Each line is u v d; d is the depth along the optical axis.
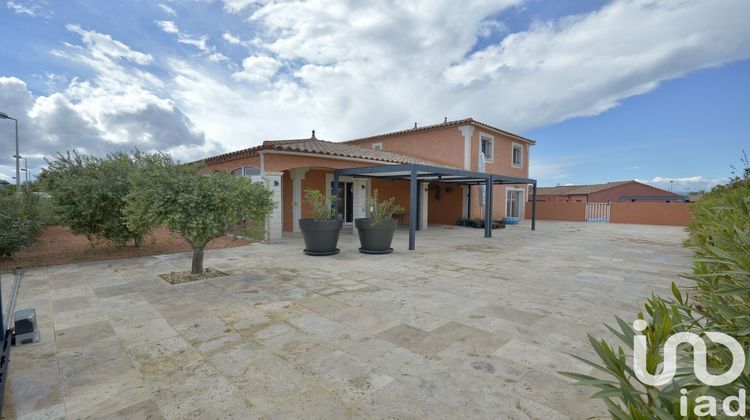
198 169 7.18
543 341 3.57
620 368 1.38
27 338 3.47
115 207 8.26
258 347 3.41
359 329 3.87
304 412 2.40
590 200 32.00
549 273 6.79
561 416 2.35
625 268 7.34
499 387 2.71
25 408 2.45
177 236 6.30
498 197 21.12
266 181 10.71
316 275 6.46
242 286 5.65
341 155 12.20
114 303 4.76
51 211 7.95
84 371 2.96
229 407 2.46
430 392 2.64
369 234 8.79
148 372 2.94
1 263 7.35
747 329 1.36
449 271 6.89
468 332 3.79
